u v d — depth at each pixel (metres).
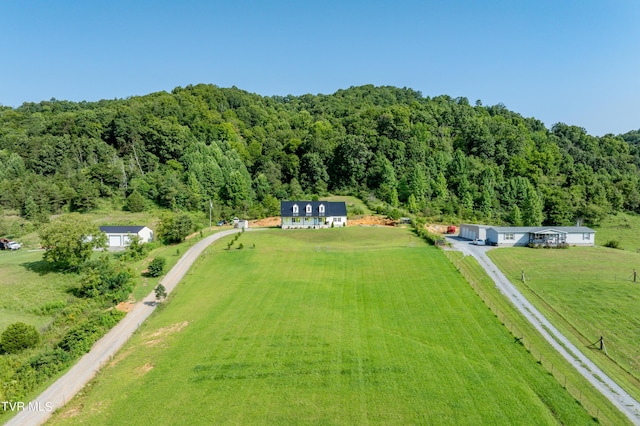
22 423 30.59
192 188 117.88
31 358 38.50
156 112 161.38
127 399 32.72
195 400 31.97
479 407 30.61
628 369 37.66
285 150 155.12
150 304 52.84
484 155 146.75
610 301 51.62
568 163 148.88
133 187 117.25
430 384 33.53
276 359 37.78
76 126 144.25
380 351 39.12
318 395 32.31
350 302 51.84
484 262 67.12
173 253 72.88
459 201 121.19
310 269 63.66
